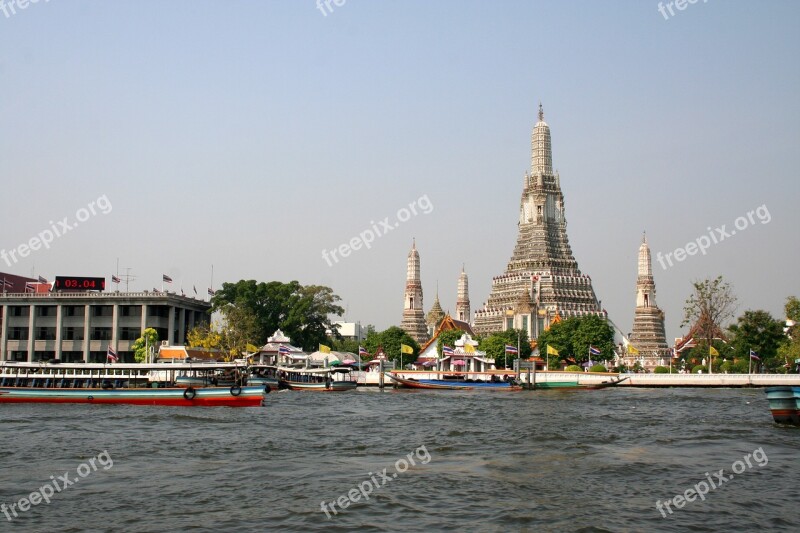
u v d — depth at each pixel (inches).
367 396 4817.9
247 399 3599.9
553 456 2116.1
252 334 6707.7
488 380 5999.0
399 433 2596.0
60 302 6628.9
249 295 7445.9
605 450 2222.0
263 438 2440.9
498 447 2278.5
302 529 1397.6
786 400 2800.2
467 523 1435.8
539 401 4237.2
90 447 2220.7
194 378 3875.5
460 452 2181.3
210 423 2859.3
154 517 1469.0
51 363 3966.5
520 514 1491.1
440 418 3139.8
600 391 5447.8
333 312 7810.0
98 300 6599.4
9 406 3560.5
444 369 7445.9
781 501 1604.3
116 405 3644.2
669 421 2994.6
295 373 5767.7
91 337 6673.2
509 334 7406.5
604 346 6978.4
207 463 1984.5
